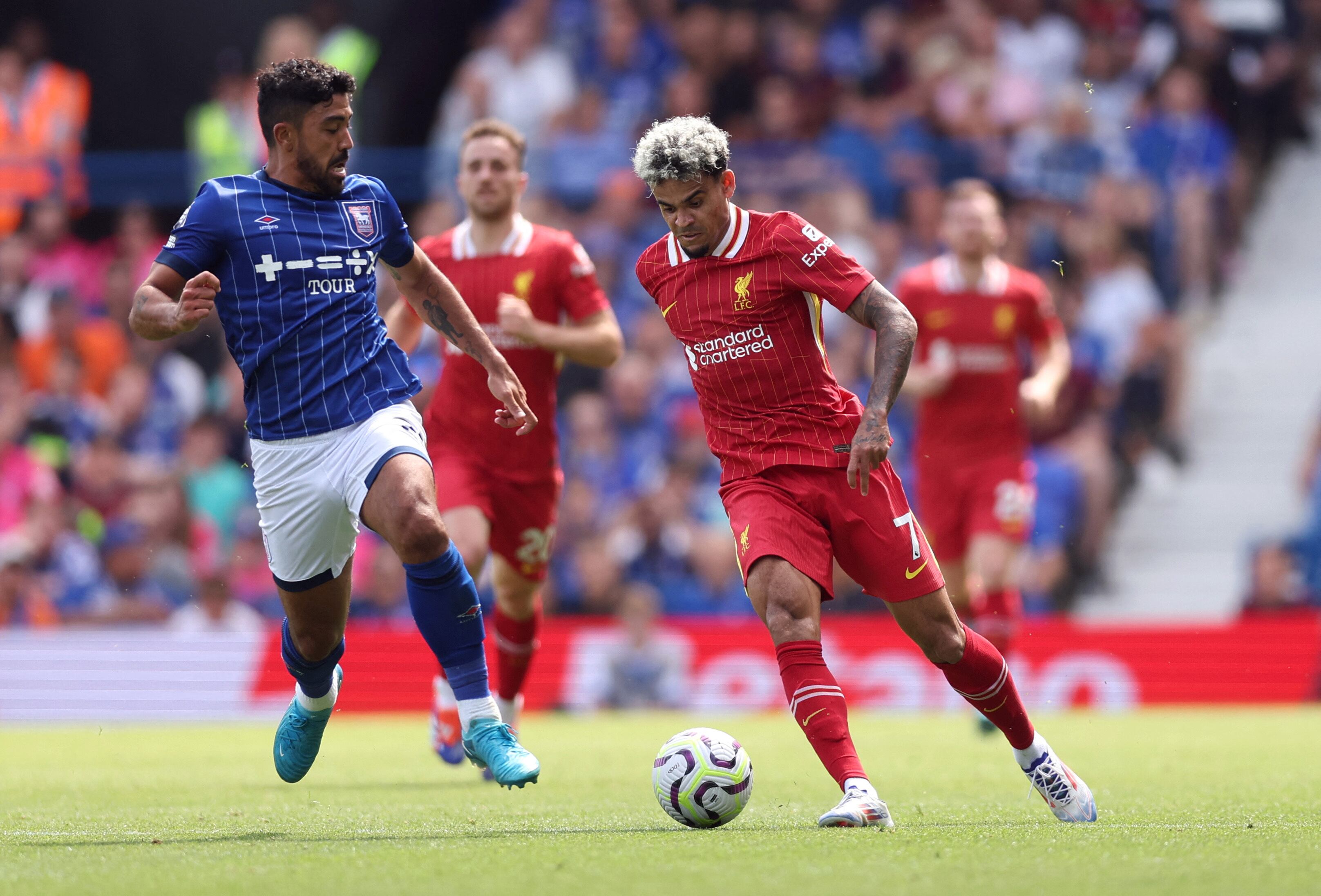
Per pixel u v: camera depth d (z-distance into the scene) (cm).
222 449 5497
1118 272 5497
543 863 1235
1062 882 1111
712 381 1623
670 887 1093
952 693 4484
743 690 4600
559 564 5081
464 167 2491
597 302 2509
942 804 1802
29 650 4912
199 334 5888
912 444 5178
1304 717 3900
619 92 6353
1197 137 5706
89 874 1210
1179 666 4506
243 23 6656
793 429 1591
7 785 2245
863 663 4544
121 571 5075
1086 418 5197
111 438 5441
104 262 6112
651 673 4641
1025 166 5666
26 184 6169
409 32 6612
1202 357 5666
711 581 4931
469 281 2484
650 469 5334
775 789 2056
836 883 1108
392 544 1537
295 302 1561
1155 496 5344
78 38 6669
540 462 2469
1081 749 2794
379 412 1571
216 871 1217
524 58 6431
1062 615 4997
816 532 1570
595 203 5981
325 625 1659
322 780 2317
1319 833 1445
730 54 6294
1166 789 1995
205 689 4816
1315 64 6153
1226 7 6103
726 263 1605
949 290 3278
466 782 2261
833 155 5844
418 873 1186
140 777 2409
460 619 1572
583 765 2539
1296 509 5291
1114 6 6022
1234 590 5156
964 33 6062
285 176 1593
